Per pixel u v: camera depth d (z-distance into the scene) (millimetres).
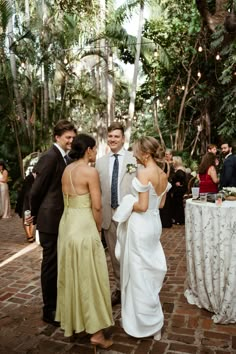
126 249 2648
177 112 15055
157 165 2670
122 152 3252
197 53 12766
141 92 16047
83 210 2484
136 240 2578
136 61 12859
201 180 5262
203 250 2904
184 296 3377
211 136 14172
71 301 2436
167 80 14758
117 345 2529
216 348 2455
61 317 2510
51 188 2857
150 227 2623
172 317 2941
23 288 3717
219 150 10141
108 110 14523
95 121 14734
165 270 2693
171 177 7082
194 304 3180
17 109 12016
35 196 2850
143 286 2559
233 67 9430
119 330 2746
